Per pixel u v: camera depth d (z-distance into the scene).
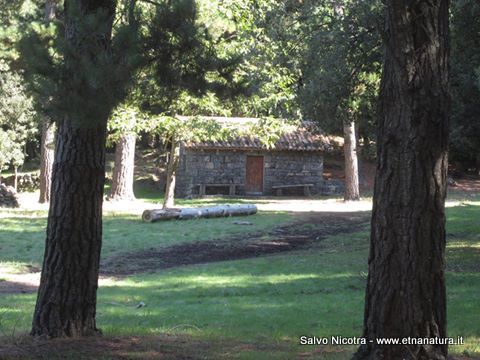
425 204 4.68
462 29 13.66
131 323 8.12
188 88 7.00
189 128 23.08
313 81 15.75
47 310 6.43
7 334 6.74
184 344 6.57
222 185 35.38
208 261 15.92
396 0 4.68
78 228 6.41
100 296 10.93
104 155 6.57
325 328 7.58
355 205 29.48
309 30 16.77
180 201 31.91
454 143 16.30
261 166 36.09
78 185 6.38
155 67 6.68
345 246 17.44
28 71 5.41
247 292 11.11
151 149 46.38
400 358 4.67
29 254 16.44
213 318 8.49
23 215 24.47
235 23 20.16
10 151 32.81
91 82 5.15
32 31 6.08
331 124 16.34
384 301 4.76
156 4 6.77
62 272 6.41
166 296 10.88
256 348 6.41
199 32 6.82
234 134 25.42
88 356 5.70
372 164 41.25
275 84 20.34
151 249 17.61
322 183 36.81
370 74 15.76
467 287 10.64
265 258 15.72
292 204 30.30
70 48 5.30
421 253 4.68
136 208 27.78
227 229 21.08
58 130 6.44
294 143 35.78
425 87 4.69
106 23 5.64
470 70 14.24
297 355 6.01
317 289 11.18
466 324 7.49
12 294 11.45
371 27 14.52
